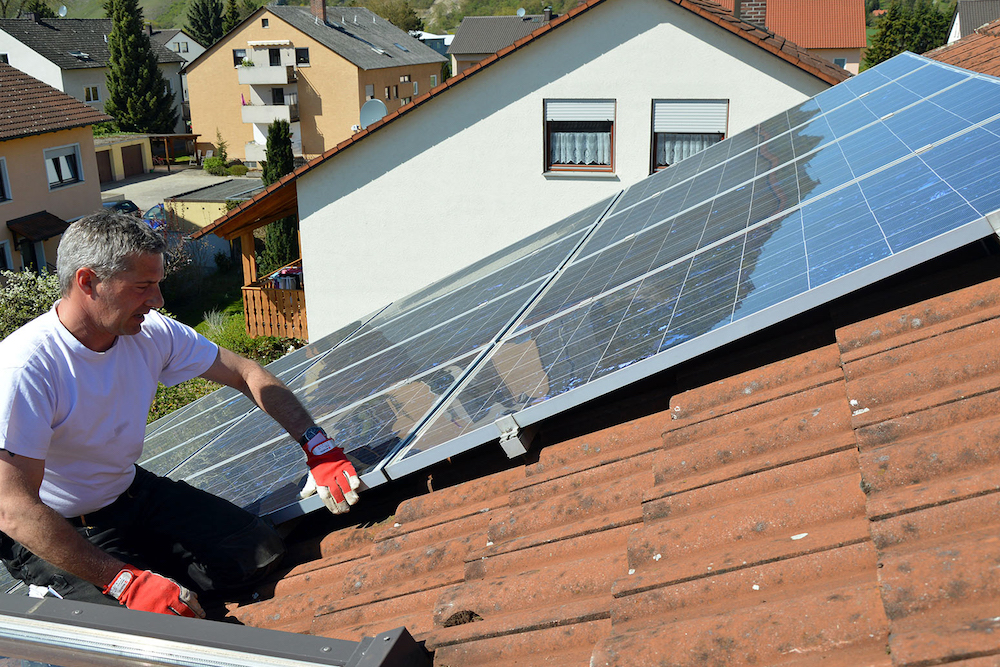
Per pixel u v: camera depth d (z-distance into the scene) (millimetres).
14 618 1964
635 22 13945
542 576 2275
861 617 1573
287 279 20344
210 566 2949
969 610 1444
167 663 1771
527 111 14797
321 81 56031
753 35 13578
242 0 114188
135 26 61500
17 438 2445
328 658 1724
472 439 2729
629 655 1729
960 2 59406
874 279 2266
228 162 60094
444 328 4703
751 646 1629
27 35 61312
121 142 55438
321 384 4668
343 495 2896
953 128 3305
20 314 21844
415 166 15438
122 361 2773
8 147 30328
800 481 2160
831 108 5543
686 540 2092
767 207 3666
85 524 2914
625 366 2602
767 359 2924
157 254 2564
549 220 15414
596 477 2699
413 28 118750
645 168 14805
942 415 2020
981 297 2475
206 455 4152
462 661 2080
